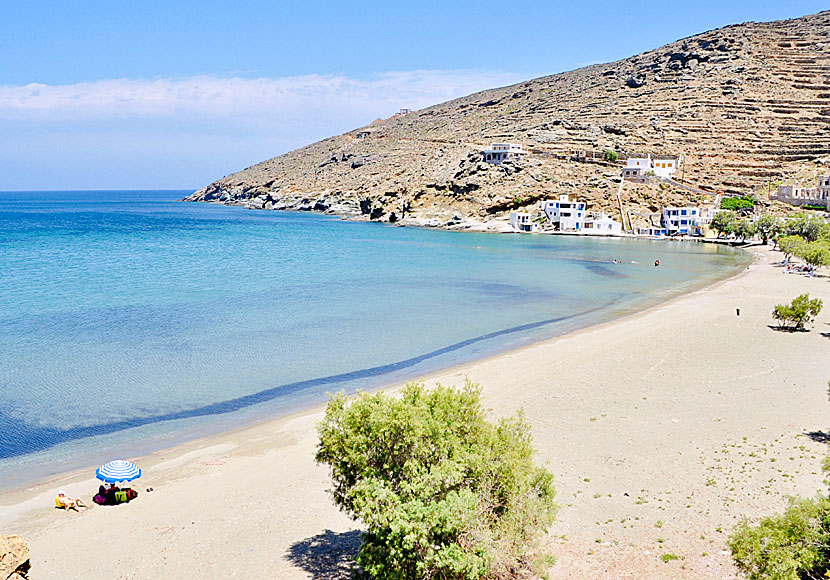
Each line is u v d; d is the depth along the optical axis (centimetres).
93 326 6438
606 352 5253
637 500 2683
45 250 13300
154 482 3078
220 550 2416
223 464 3284
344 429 2247
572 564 2248
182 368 5072
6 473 3228
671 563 2231
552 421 3647
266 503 2822
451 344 5859
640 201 19425
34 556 2384
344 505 2281
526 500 2228
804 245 11056
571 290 9019
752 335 5659
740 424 3491
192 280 9531
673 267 11644
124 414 4081
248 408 4197
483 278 10144
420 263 12025
